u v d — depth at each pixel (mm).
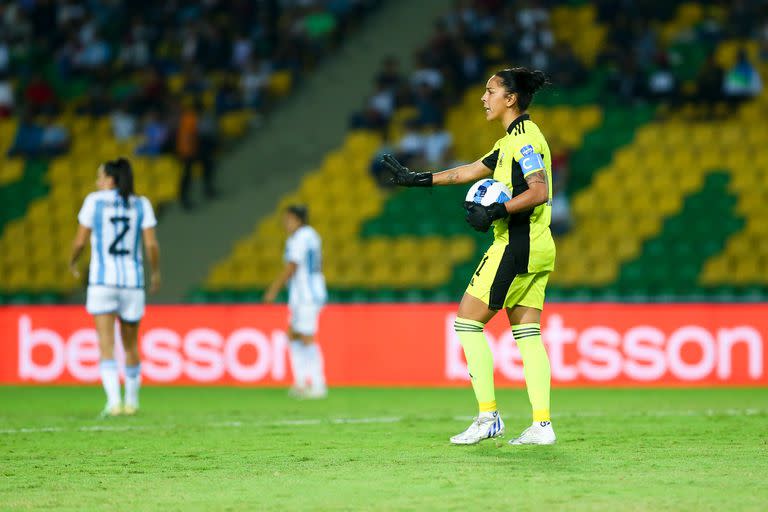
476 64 68688
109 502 16281
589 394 40844
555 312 45344
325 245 62500
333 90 75875
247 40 76938
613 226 59812
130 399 32469
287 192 68625
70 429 27594
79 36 81125
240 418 31234
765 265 56500
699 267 56969
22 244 68375
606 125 65875
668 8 72062
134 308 31578
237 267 62469
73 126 75312
